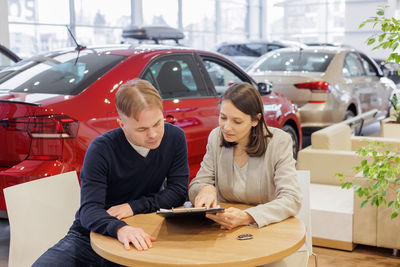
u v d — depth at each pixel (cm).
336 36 2142
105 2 1329
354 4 2092
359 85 789
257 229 226
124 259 194
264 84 559
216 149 278
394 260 383
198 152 455
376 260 383
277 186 254
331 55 761
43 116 354
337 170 459
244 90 250
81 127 360
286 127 589
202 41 1753
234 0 1914
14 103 362
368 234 391
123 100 219
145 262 189
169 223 234
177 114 436
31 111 356
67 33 1230
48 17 1185
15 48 1117
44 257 234
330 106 709
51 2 1188
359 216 392
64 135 353
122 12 1384
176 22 1608
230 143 269
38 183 258
